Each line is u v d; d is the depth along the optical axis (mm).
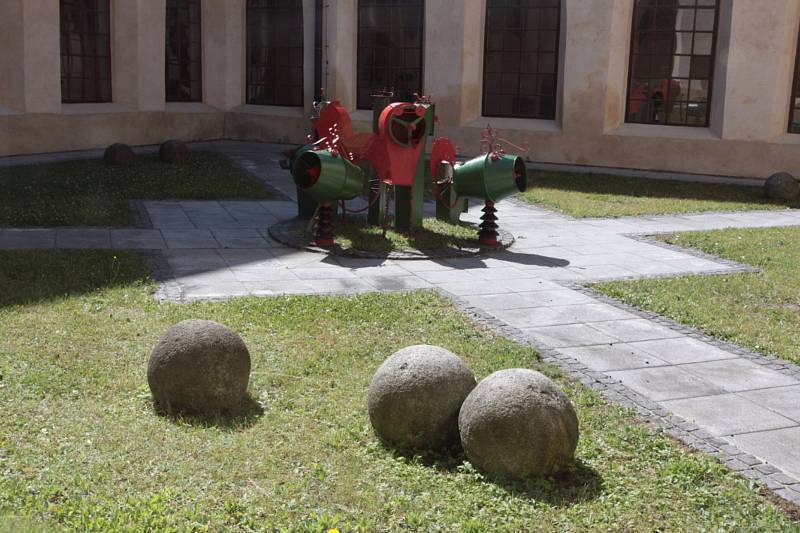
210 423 6340
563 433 5570
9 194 15195
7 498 4941
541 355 8203
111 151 19156
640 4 21250
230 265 11344
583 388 7371
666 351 8508
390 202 16250
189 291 9992
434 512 5152
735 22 20062
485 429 5539
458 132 22625
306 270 11250
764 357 8438
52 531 4598
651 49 21328
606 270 11906
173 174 18562
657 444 6230
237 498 5184
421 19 22922
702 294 10672
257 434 6137
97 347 7852
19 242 11977
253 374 7328
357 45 23688
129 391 6852
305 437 6129
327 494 5312
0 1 19156
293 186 18250
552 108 22297
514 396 5559
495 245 12945
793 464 6031
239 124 25250
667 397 7266
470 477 5559
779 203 18375
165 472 5465
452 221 14539
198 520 4898
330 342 8289
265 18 24906
